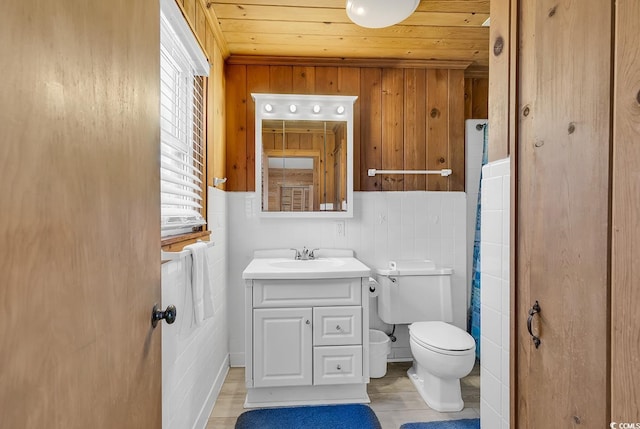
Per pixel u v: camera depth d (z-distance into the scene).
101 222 0.56
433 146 2.41
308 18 1.82
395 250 2.39
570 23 0.74
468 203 2.46
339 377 1.81
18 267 0.39
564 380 0.76
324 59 2.29
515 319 0.95
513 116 0.96
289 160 2.28
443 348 1.73
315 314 1.80
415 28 1.93
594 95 0.67
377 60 2.32
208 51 1.79
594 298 0.67
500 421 1.06
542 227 0.84
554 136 0.79
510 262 0.98
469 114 2.57
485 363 1.16
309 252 2.27
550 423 0.81
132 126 0.68
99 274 0.56
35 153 0.42
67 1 0.47
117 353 0.62
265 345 1.78
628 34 0.59
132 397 0.68
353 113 2.36
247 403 1.83
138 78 0.71
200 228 1.71
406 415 1.75
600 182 0.65
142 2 0.73
